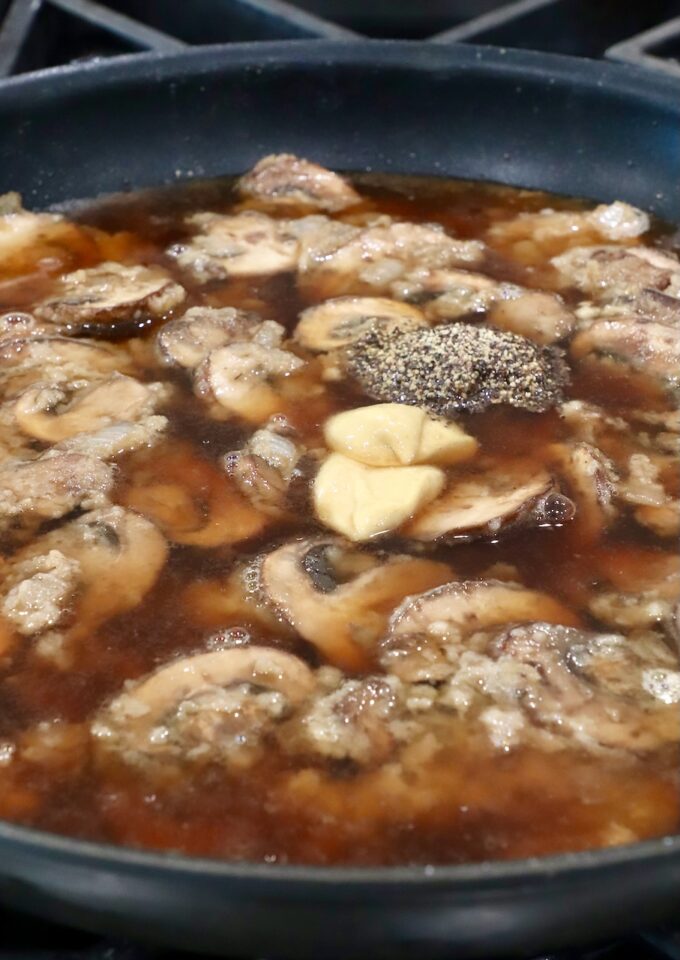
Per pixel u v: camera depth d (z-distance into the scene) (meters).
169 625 0.25
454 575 0.26
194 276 0.35
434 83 0.38
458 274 0.35
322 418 0.30
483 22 0.44
